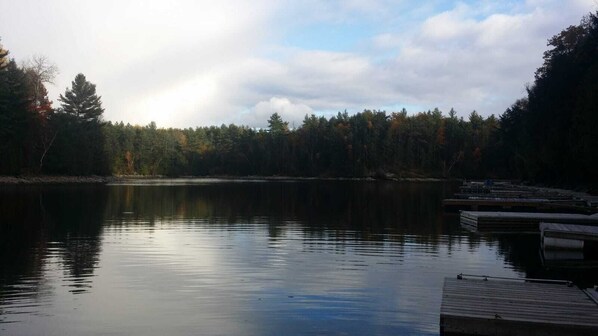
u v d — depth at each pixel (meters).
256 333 8.37
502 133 80.50
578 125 39.59
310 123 133.12
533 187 55.72
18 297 10.31
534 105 53.69
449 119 122.62
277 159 127.06
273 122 137.25
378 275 12.62
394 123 122.19
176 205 33.66
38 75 67.62
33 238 18.27
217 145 136.00
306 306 9.88
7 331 8.32
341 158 120.88
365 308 9.78
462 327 8.15
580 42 48.88
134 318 9.05
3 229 20.62
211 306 9.83
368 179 113.25
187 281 11.79
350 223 24.00
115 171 111.12
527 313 8.38
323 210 31.06
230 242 17.72
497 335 8.02
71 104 79.19
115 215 26.61
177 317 9.13
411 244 17.77
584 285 11.91
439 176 115.38
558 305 8.91
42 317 9.06
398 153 117.94
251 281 11.85
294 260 14.49
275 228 21.83
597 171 38.75
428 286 11.56
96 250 15.84
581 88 39.97
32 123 62.69
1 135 58.56
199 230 20.89
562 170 49.84
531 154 54.66
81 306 9.74
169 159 126.06
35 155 65.81
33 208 29.67
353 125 125.19
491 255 15.85
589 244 17.19
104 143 82.88
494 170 107.06
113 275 12.35
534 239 19.77
